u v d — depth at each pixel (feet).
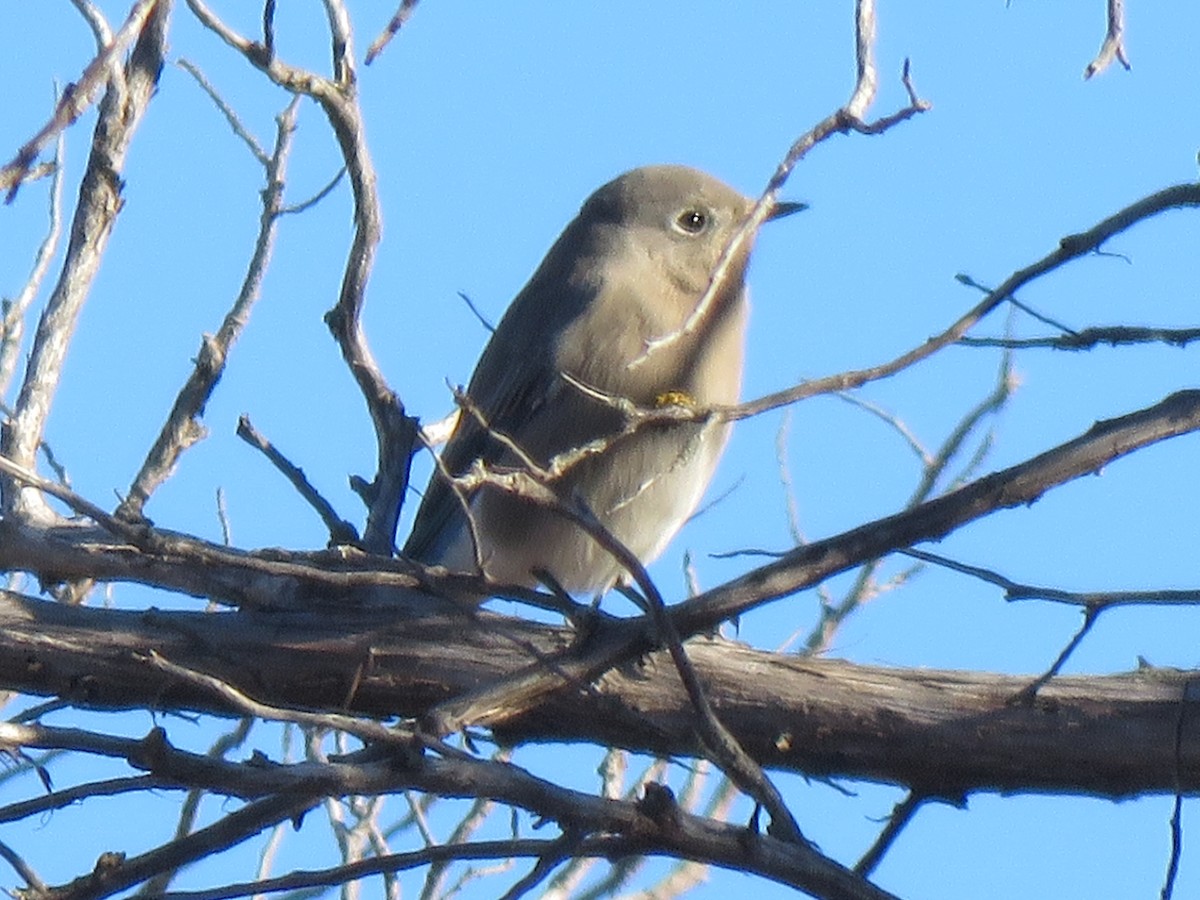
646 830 26.58
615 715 32.73
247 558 29.19
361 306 37.06
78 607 33.76
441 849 26.50
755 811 26.76
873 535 29.48
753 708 32.63
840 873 26.61
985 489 29.35
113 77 37.27
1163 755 31.63
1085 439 29.50
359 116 35.81
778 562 29.53
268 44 34.47
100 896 26.11
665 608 26.30
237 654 33.37
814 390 28.12
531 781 26.55
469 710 29.35
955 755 32.17
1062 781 32.14
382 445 37.19
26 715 32.53
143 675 33.27
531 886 26.58
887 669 32.94
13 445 36.45
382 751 27.76
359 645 33.40
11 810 25.98
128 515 32.81
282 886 26.05
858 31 29.40
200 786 26.25
